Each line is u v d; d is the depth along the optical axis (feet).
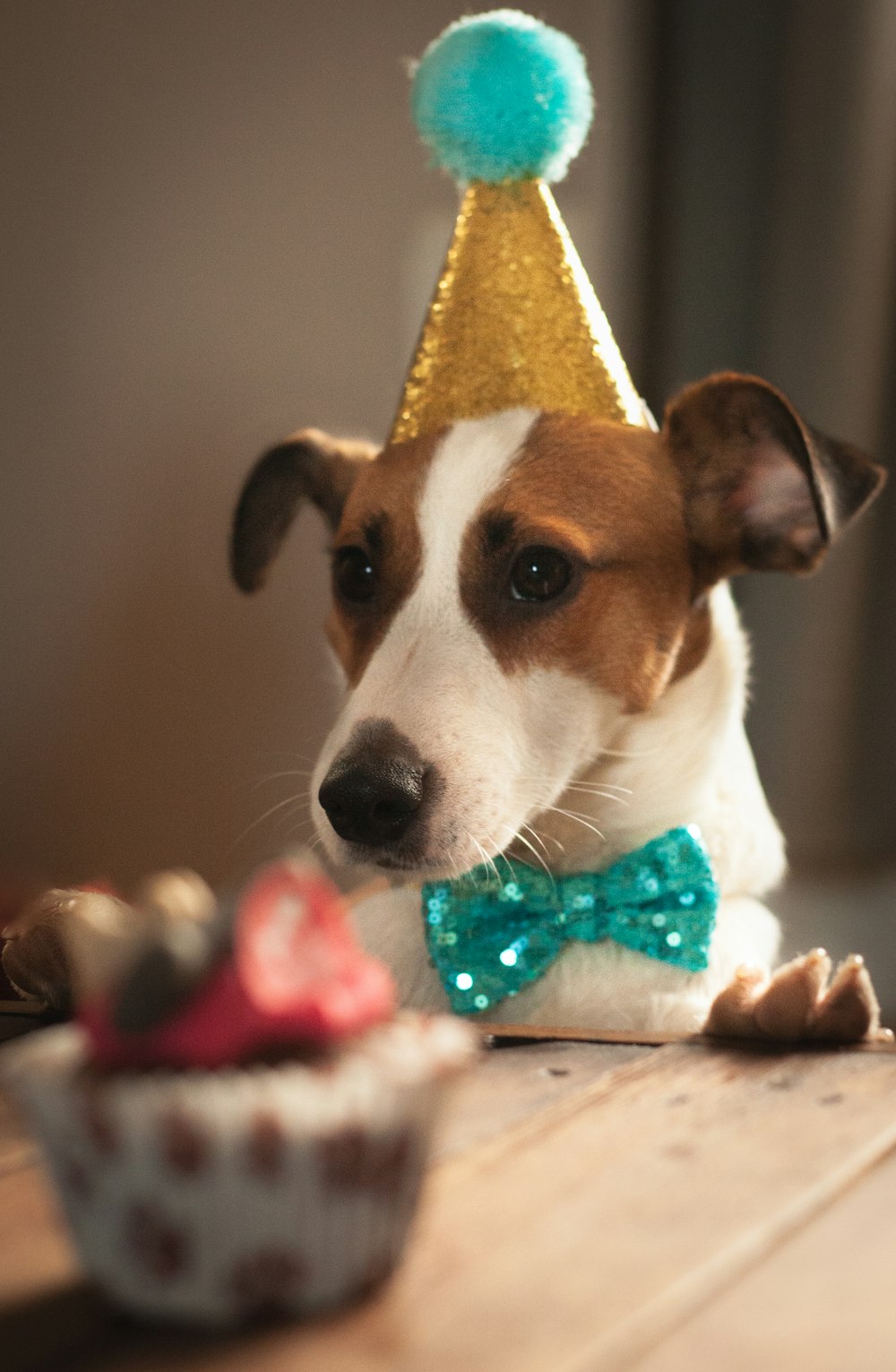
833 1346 1.24
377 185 4.82
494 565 2.38
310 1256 1.27
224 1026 1.25
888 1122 1.65
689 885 2.24
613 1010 2.24
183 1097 1.20
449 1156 1.58
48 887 3.46
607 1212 1.47
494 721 2.29
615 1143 1.60
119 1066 1.26
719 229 5.22
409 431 2.52
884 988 4.93
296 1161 1.23
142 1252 1.26
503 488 2.39
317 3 4.55
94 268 3.97
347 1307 1.32
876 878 5.48
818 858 5.45
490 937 2.25
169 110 4.14
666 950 2.23
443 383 2.50
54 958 2.04
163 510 4.23
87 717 4.04
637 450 2.49
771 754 5.39
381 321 4.92
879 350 5.22
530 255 2.48
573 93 2.48
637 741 2.43
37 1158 1.62
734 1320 1.29
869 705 5.53
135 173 4.05
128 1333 1.30
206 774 4.42
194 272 4.25
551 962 2.25
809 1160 1.56
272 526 2.84
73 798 4.00
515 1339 1.26
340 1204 1.26
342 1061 1.28
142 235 4.09
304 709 4.78
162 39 4.10
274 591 4.63
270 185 4.45
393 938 2.38
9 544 3.80
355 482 2.71
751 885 2.46
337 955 1.33
